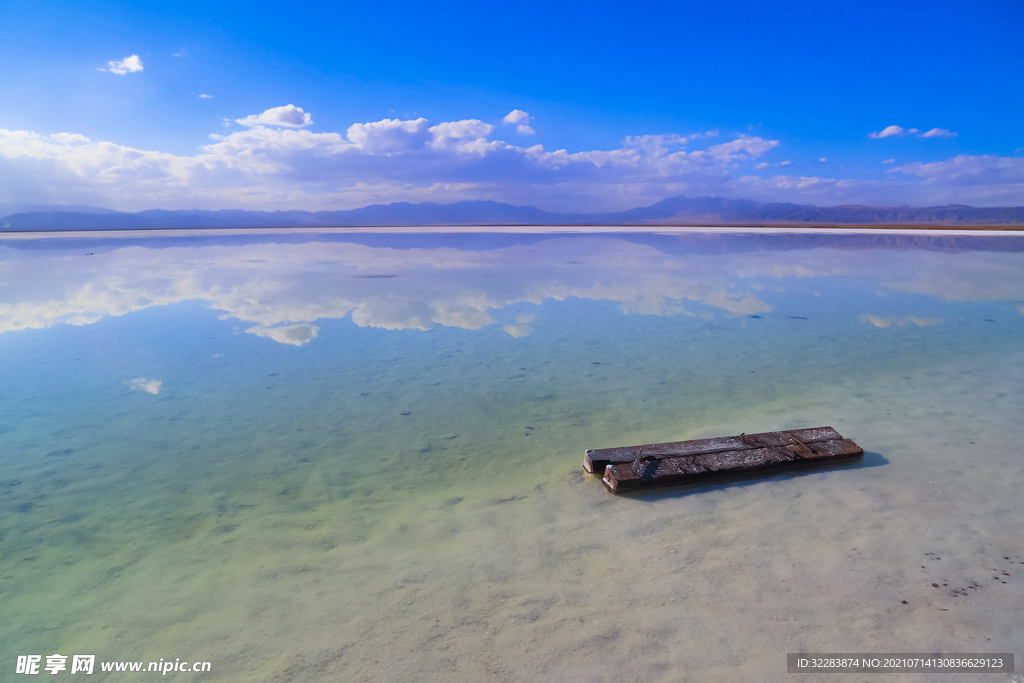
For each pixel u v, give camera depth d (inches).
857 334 390.0
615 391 273.1
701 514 155.7
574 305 525.3
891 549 134.7
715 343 369.4
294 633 111.3
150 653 106.4
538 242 1712.6
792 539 140.7
